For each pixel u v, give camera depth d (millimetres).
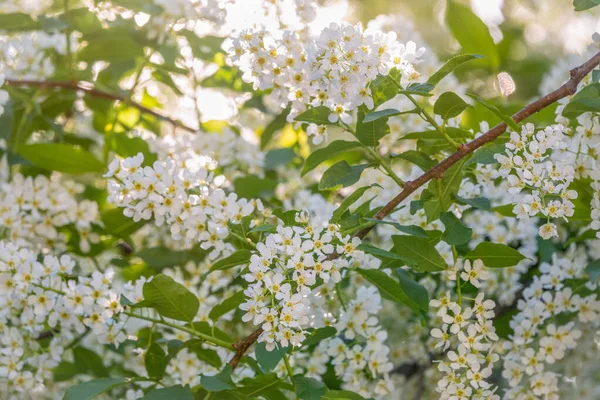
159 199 1212
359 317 1276
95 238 1399
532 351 1259
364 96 1181
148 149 1387
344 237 1163
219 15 1333
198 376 1288
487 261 1188
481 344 1176
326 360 1298
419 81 1188
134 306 1193
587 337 1373
